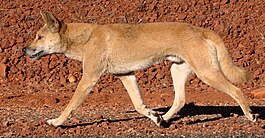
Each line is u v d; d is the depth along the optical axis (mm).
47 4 25641
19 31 23812
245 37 22641
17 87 20516
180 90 14812
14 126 14633
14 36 23484
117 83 20359
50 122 14359
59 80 20938
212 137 13398
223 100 17922
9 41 23125
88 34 14586
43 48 14969
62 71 21297
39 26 24078
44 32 14938
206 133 13773
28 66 21734
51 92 19797
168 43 14109
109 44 14359
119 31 14383
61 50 14961
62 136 13680
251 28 23094
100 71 14438
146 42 14242
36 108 17375
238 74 14008
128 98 18672
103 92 19641
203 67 13812
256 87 19609
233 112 16000
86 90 14367
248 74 14203
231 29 23125
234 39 22594
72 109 14312
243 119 15086
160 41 14148
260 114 15547
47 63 21703
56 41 14836
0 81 21062
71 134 13867
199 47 13828
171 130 14133
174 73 14797
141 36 14273
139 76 20719
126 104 17781
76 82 20766
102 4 25297
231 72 13977
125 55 14359
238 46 22125
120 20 24141
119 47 14336
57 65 21672
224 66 13953
